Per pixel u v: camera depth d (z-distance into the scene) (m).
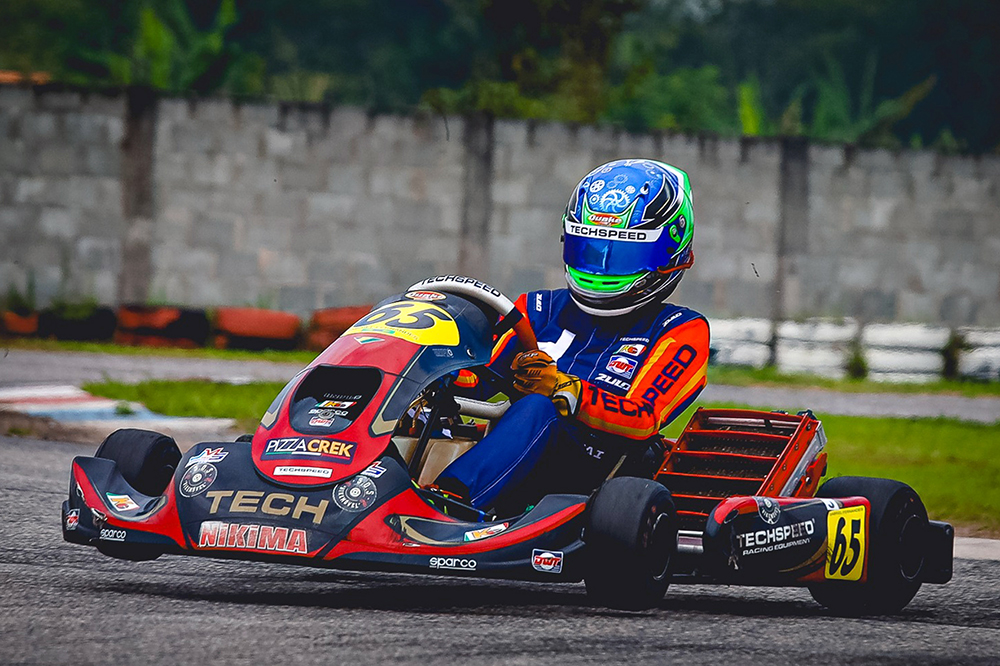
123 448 17.66
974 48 122.25
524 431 16.80
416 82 122.50
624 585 15.57
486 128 70.50
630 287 18.98
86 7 114.25
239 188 69.31
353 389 16.70
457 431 18.44
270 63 120.88
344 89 120.69
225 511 15.21
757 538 16.41
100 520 15.92
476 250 70.62
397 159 70.12
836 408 51.88
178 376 49.75
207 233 69.19
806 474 18.70
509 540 15.19
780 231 72.12
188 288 69.19
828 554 17.28
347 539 14.86
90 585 16.33
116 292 68.62
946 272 73.38
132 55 89.44
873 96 124.62
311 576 18.41
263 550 14.87
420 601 16.62
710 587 19.98
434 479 17.20
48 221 68.25
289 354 62.34
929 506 28.91
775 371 64.81
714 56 132.50
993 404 58.00
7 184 68.12
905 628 16.67
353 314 64.44
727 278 72.12
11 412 36.69
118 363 54.22
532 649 13.73
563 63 84.38
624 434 17.78
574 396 17.33
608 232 19.08
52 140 68.12
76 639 13.31
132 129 68.50
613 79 102.31
